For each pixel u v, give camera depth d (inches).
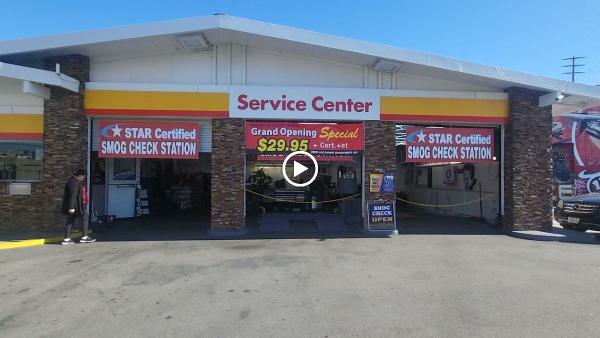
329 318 236.5
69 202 459.2
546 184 570.3
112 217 613.6
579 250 447.2
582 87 558.3
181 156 544.7
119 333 215.8
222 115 538.0
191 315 241.3
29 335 213.0
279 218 625.3
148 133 544.7
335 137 555.8
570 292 289.7
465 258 399.9
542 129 573.0
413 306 257.4
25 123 540.7
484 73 530.9
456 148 578.9
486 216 672.4
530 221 563.8
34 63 549.0
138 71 547.2
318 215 650.2
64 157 523.8
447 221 673.0
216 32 504.4
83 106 531.8
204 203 903.7
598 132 1018.1
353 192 659.4
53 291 287.9
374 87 563.5
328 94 550.0
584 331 219.3
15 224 527.2
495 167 646.5
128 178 673.6
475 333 215.8
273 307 254.8
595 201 548.4
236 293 283.3
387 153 555.5
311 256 402.6
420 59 518.0
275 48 545.3
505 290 293.4
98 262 374.3
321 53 537.3
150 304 260.5
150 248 439.5
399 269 352.8
